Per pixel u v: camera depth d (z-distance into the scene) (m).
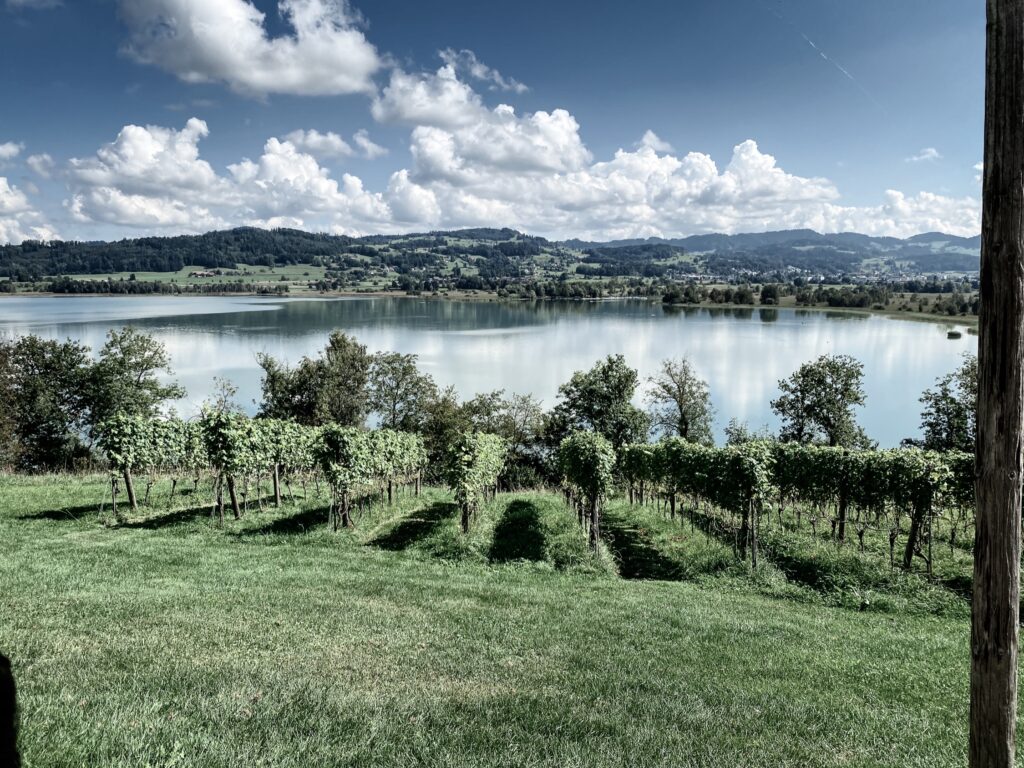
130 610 9.85
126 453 20.59
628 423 47.47
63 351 40.91
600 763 5.46
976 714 3.52
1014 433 3.30
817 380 42.03
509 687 7.62
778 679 8.73
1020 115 3.17
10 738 2.65
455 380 70.00
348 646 8.81
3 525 17.88
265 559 15.41
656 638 10.49
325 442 20.14
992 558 3.39
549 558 17.56
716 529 21.98
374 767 5.04
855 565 16.19
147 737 5.03
